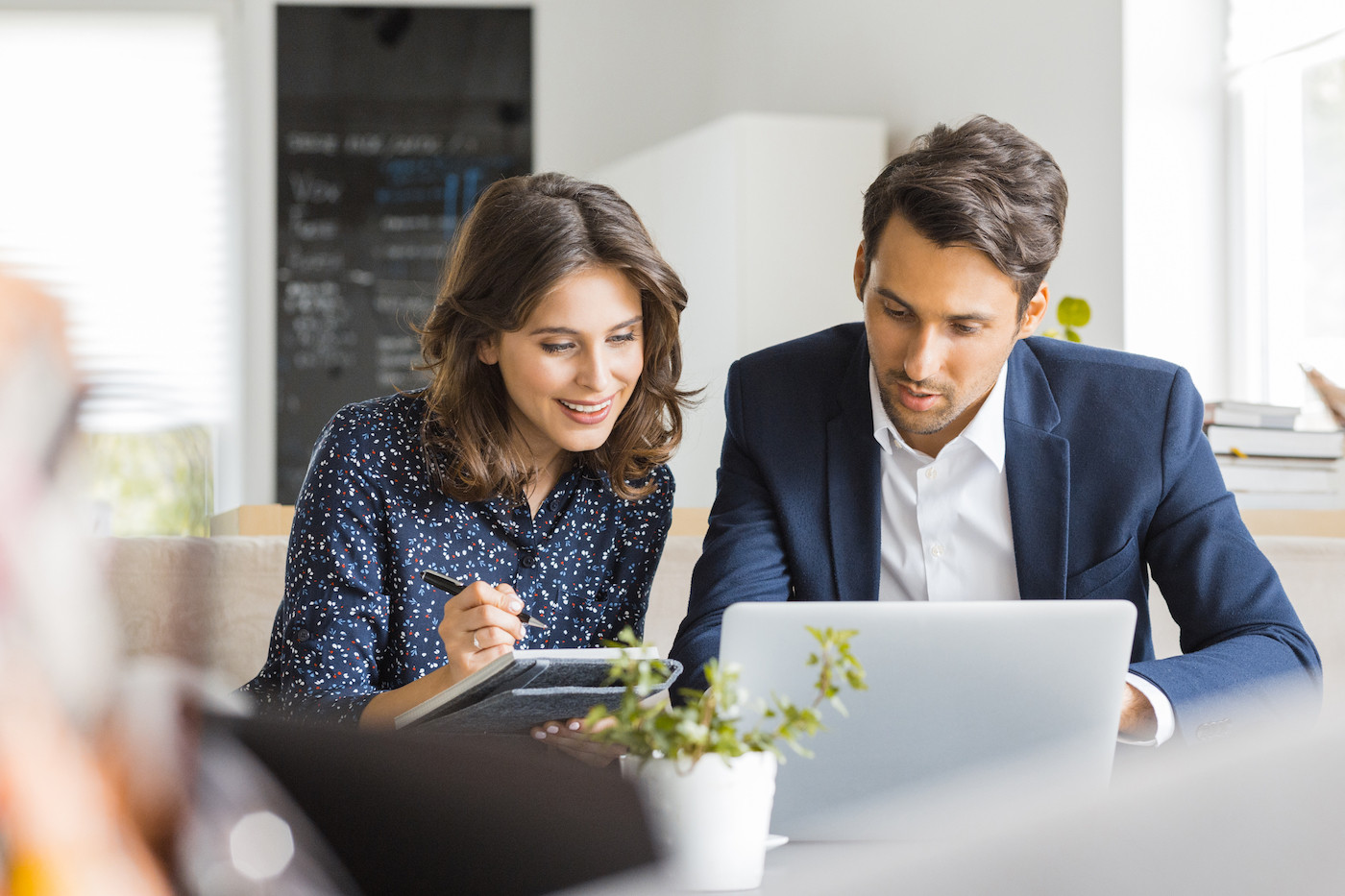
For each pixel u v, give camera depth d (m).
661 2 5.09
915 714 1.07
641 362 1.51
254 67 4.81
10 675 0.24
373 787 0.58
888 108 3.99
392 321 4.87
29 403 0.23
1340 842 0.49
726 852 0.91
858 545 1.56
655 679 1.00
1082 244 3.16
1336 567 2.03
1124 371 1.59
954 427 1.56
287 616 1.48
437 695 1.18
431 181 4.91
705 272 4.10
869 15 4.05
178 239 4.71
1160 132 3.02
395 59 4.89
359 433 1.52
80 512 0.24
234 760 0.40
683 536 2.12
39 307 0.23
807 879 0.96
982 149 1.39
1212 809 0.50
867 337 1.55
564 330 1.43
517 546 1.56
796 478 1.60
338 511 1.48
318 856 0.41
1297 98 2.96
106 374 0.24
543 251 1.42
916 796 1.07
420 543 1.51
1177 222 3.04
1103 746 1.07
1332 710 0.61
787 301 3.95
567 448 1.53
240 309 4.78
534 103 4.98
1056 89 3.23
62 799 0.26
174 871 0.30
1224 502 1.54
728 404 1.69
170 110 4.72
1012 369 1.59
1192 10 3.03
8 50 4.65
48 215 4.64
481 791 0.59
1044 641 1.06
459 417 1.51
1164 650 2.06
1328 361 2.94
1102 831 0.50
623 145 5.05
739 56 4.89
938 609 1.07
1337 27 2.78
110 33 4.70
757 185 3.92
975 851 0.51
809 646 1.07
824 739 1.08
